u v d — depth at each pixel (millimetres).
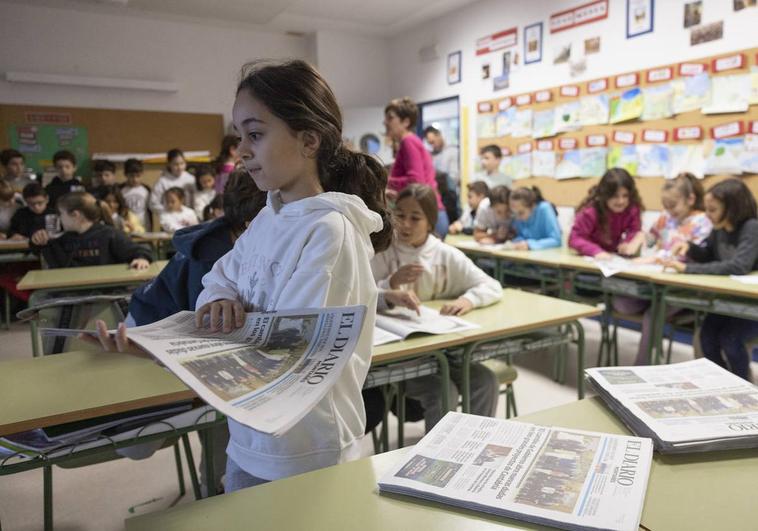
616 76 3998
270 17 5832
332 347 646
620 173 3215
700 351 2660
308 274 783
